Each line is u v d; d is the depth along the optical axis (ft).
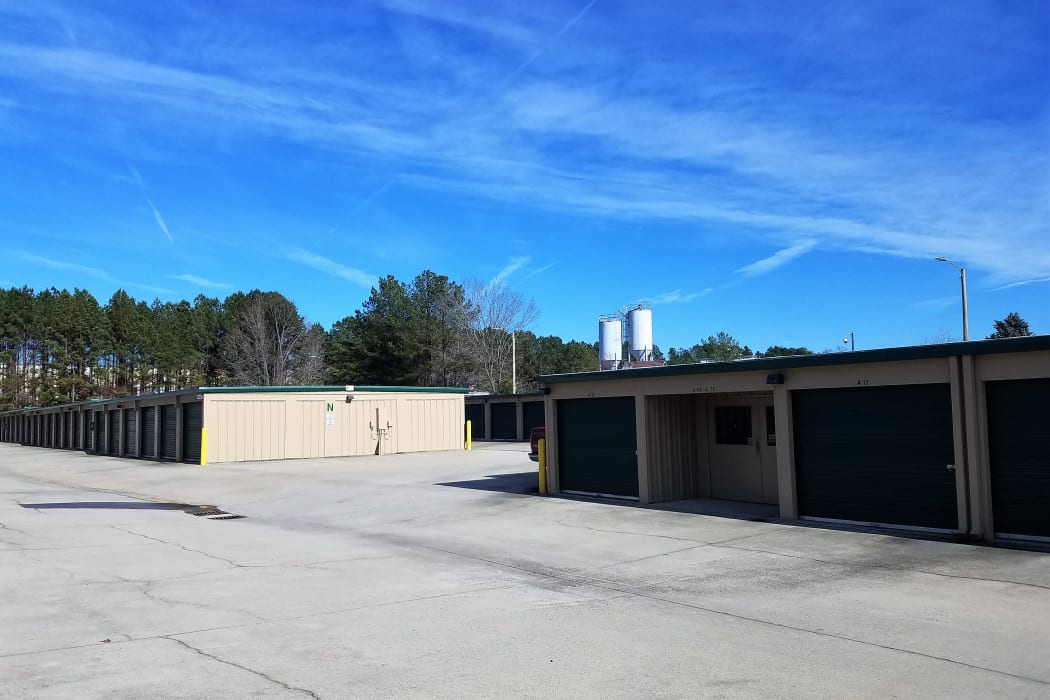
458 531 41.06
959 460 34.06
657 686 16.48
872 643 19.63
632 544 35.86
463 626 21.88
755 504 47.14
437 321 206.49
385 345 202.28
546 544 36.58
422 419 105.81
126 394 280.92
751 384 42.83
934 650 18.92
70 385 270.05
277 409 95.81
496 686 16.58
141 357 289.74
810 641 19.93
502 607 24.32
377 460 90.38
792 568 29.53
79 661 18.53
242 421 93.71
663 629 21.36
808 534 36.55
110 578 28.99
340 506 52.60
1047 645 19.13
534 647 19.62
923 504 35.96
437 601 25.23
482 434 142.20
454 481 65.05
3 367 300.40
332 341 274.36
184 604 24.79
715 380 44.73
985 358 33.42
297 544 37.58
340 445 99.19
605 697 15.85
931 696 15.71
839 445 39.47
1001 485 33.06
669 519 42.42
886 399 37.63
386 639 20.51
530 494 55.42
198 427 94.17
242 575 29.73
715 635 20.66
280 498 58.03
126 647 19.77
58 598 25.58
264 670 17.80
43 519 46.14
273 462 91.50
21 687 16.60
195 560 33.01
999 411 33.27
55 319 284.82
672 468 50.01
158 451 107.24
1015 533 32.58
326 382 230.48
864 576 27.71
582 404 54.03
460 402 109.50
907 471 36.65
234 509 52.85
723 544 34.96
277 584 28.02
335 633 21.16
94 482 76.13
